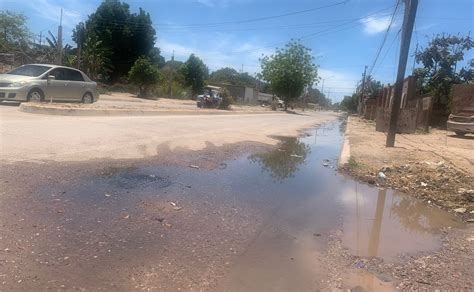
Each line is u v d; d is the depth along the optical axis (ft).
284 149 44.06
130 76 153.99
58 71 52.70
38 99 49.47
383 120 71.41
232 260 13.69
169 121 52.03
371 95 206.59
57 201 17.02
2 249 12.33
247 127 62.08
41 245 12.92
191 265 12.94
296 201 22.35
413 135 66.39
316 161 37.86
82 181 20.31
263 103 255.09
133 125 42.45
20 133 29.37
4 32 156.46
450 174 30.22
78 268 11.84
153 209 17.72
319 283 12.67
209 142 39.78
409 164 33.68
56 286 10.78
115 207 17.31
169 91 189.26
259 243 15.49
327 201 23.21
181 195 20.47
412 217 21.43
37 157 23.56
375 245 16.66
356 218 20.45
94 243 13.57
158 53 209.97
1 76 48.96
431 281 13.29
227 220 17.65
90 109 46.14
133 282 11.46
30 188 18.08
